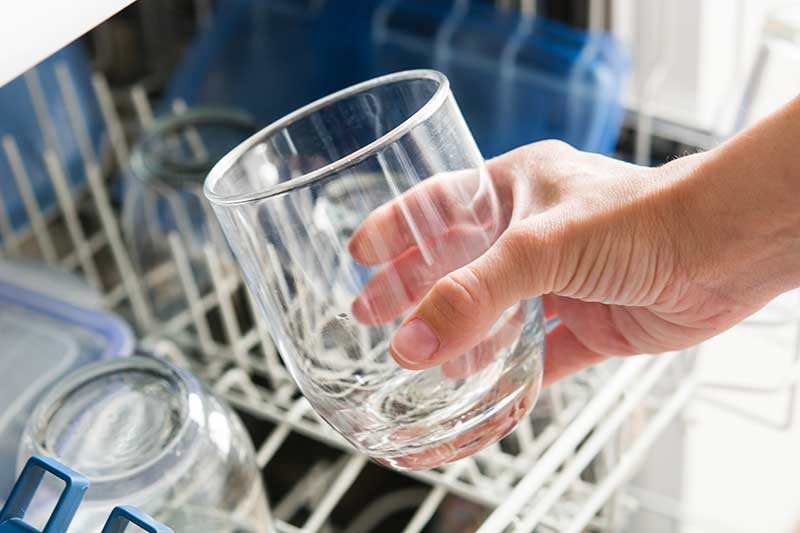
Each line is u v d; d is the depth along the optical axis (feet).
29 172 3.20
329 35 3.15
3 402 2.55
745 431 2.89
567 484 2.06
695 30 3.00
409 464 1.90
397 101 1.88
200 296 2.92
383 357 1.82
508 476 2.57
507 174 2.04
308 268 1.76
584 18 3.09
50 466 1.80
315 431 2.68
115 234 3.03
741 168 1.90
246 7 3.22
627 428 2.40
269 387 2.94
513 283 1.82
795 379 2.48
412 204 1.77
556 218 1.88
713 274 1.98
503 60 2.97
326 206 1.74
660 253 1.94
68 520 1.79
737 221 1.92
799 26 2.42
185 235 2.86
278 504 2.92
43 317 2.70
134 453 2.00
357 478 2.94
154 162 2.83
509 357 1.86
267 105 3.23
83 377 2.10
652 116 3.01
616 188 1.93
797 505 2.92
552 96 2.90
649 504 2.67
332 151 1.94
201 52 3.25
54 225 3.39
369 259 1.77
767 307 2.48
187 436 2.03
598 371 2.64
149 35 3.45
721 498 2.90
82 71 3.27
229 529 2.07
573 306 2.26
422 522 2.55
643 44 3.01
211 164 2.82
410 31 3.08
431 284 1.80
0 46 1.64
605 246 1.91
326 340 1.80
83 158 3.18
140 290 2.99
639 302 2.03
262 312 1.86
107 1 1.74
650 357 2.22
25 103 3.12
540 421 2.69
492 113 2.97
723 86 3.09
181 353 2.95
